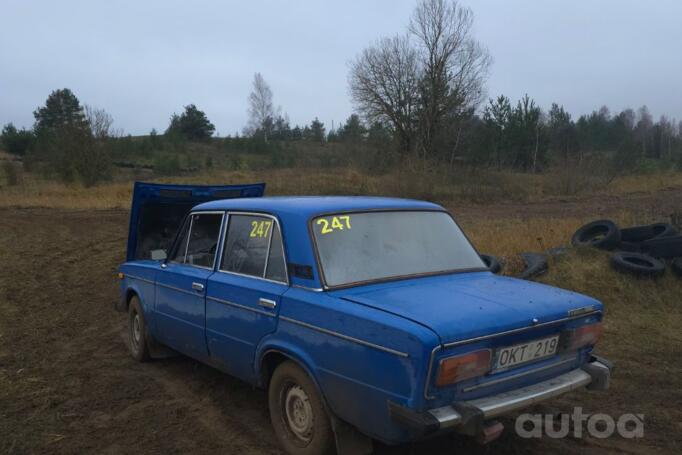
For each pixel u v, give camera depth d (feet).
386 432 10.44
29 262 40.52
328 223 13.14
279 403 13.20
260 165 159.63
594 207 71.15
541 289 13.00
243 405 16.01
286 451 13.05
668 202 70.38
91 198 93.20
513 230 41.01
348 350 11.02
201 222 16.97
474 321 10.51
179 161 170.30
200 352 16.05
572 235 36.73
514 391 11.11
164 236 23.29
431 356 9.78
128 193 98.68
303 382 12.26
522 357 11.23
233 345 14.38
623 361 19.33
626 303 26.02
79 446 13.66
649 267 27.58
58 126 118.01
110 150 116.37
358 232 13.34
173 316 17.17
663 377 17.84
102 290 32.30
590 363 12.83
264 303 13.08
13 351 21.01
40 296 30.32
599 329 12.71
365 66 132.57
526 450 13.06
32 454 13.25
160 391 17.19
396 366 10.11
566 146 136.46
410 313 10.62
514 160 138.51
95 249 47.75
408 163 97.19
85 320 25.77
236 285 14.15
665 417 14.90
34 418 15.24
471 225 50.16
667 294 26.37
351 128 139.23
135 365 19.67
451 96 127.44
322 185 93.40
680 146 190.80
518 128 147.43
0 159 165.48
